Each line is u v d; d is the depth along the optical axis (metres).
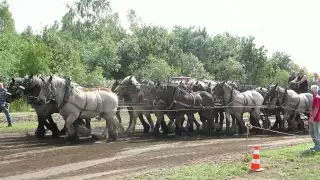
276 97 19.27
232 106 18.36
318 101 12.16
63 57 39.81
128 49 48.72
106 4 73.88
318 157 11.20
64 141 14.84
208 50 66.81
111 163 10.96
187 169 9.71
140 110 17.00
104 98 15.28
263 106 19.19
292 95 19.45
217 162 10.85
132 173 9.67
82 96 14.55
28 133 17.14
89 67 46.31
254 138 16.67
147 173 9.43
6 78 29.84
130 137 16.58
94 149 13.19
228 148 13.62
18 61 32.91
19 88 15.63
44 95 13.91
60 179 9.16
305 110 19.94
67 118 14.40
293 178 8.88
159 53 49.06
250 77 51.25
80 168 10.32
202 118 18.70
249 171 9.56
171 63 49.66
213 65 60.69
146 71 40.97
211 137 17.06
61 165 10.66
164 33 55.81
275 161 10.77
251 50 52.00
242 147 13.84
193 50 67.69
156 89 16.97
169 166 10.54
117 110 16.88
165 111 17.16
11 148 13.20
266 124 19.48
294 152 11.99
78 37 70.81
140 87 16.89
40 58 32.94
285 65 61.69
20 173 9.73
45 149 13.07
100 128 19.23
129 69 47.00
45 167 10.40
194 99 17.59
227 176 9.02
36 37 43.62
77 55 43.06
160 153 12.57
